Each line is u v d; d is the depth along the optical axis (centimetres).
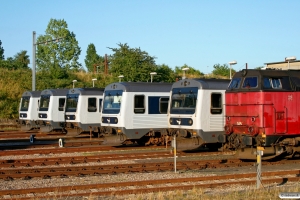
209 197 1110
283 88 1680
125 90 2139
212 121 1938
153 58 4281
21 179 1380
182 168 1593
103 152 2044
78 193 1154
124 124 2128
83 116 2622
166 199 1103
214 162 1730
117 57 4250
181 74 4994
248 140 1647
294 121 1692
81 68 6275
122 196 1143
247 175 1419
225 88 1975
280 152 1698
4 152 1919
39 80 4688
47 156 1902
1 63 5297
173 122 2028
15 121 3825
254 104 1650
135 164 1608
